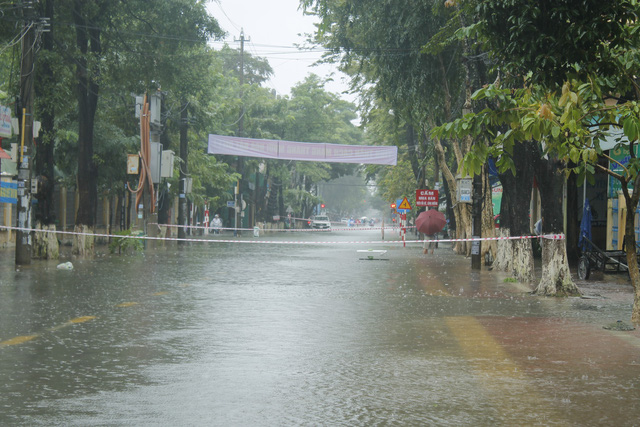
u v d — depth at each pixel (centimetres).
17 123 2419
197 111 4478
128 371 824
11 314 1257
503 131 1728
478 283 1970
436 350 966
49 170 2598
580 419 639
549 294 1658
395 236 6912
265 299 1537
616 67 1099
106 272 2145
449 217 4806
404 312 1353
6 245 3322
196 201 5238
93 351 940
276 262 2764
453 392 736
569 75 1055
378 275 2219
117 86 3191
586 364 879
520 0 1023
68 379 781
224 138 4438
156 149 3681
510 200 2052
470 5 1152
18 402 683
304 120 7294
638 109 1026
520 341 1040
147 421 624
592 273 2295
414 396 718
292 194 9106
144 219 3478
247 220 8669
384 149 4491
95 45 2872
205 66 3284
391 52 2827
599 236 2717
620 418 644
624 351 965
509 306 1459
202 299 1523
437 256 3406
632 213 1223
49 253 2566
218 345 992
